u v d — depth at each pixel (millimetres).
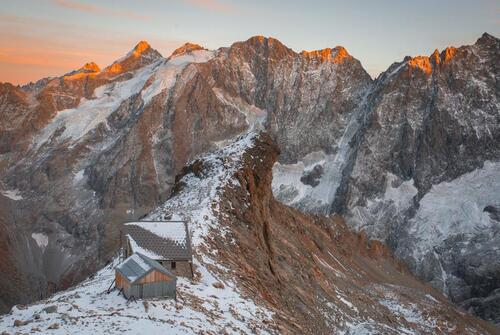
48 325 38781
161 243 60656
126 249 61219
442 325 126562
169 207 96250
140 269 49000
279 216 139000
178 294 52500
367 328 87750
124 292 49000
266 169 114688
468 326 138875
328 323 87062
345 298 108250
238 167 107688
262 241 98062
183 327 43531
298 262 109125
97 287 53594
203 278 63094
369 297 124312
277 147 120938
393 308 125438
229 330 48500
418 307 130250
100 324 40406
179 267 60781
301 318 80562
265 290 77125
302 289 95812
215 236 82625
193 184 107750
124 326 40594
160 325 42438
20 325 39406
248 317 56750
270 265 89750
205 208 90562
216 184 101375
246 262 82312
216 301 57031
